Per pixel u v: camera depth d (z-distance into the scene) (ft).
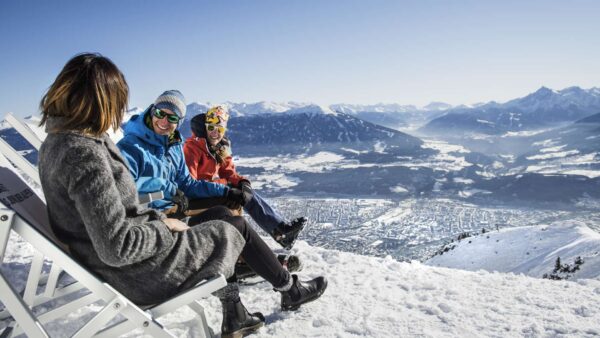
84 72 5.11
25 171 7.32
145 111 9.04
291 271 12.51
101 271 5.42
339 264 13.87
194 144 12.21
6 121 8.45
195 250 6.05
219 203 10.66
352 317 9.35
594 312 10.64
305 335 8.32
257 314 8.05
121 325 5.37
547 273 300.20
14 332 6.51
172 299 5.63
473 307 10.61
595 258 293.23
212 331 7.61
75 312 8.03
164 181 8.75
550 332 9.13
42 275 8.82
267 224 12.06
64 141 5.03
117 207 5.05
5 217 4.65
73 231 5.29
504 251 376.48
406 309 10.19
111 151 5.67
